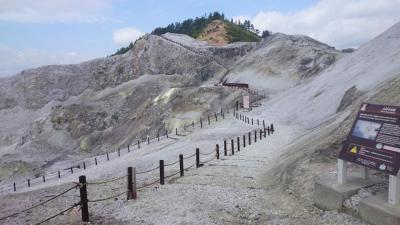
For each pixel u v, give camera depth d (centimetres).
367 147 880
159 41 9694
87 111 7281
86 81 10775
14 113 9662
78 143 6669
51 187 1827
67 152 6369
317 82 4697
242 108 5247
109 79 9456
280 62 7862
